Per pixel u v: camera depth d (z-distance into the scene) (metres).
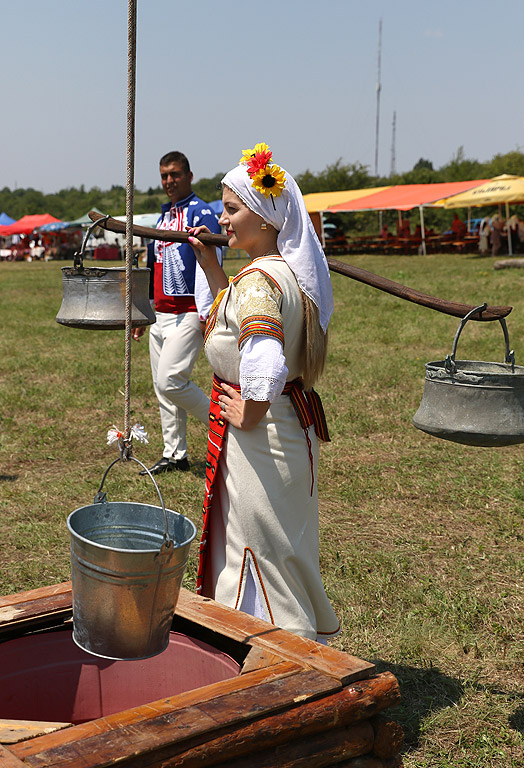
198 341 5.32
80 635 1.96
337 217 47.50
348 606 3.63
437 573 4.02
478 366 2.62
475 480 5.44
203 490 5.21
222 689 1.88
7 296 20.48
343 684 1.92
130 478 5.51
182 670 2.33
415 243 36.66
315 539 2.69
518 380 2.40
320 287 2.55
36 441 6.50
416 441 6.37
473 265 26.59
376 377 8.55
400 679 3.07
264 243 2.58
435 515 4.83
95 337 12.55
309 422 2.59
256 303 2.40
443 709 2.87
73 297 2.85
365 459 5.93
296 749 1.82
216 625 2.26
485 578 3.95
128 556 1.83
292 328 2.51
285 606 2.60
